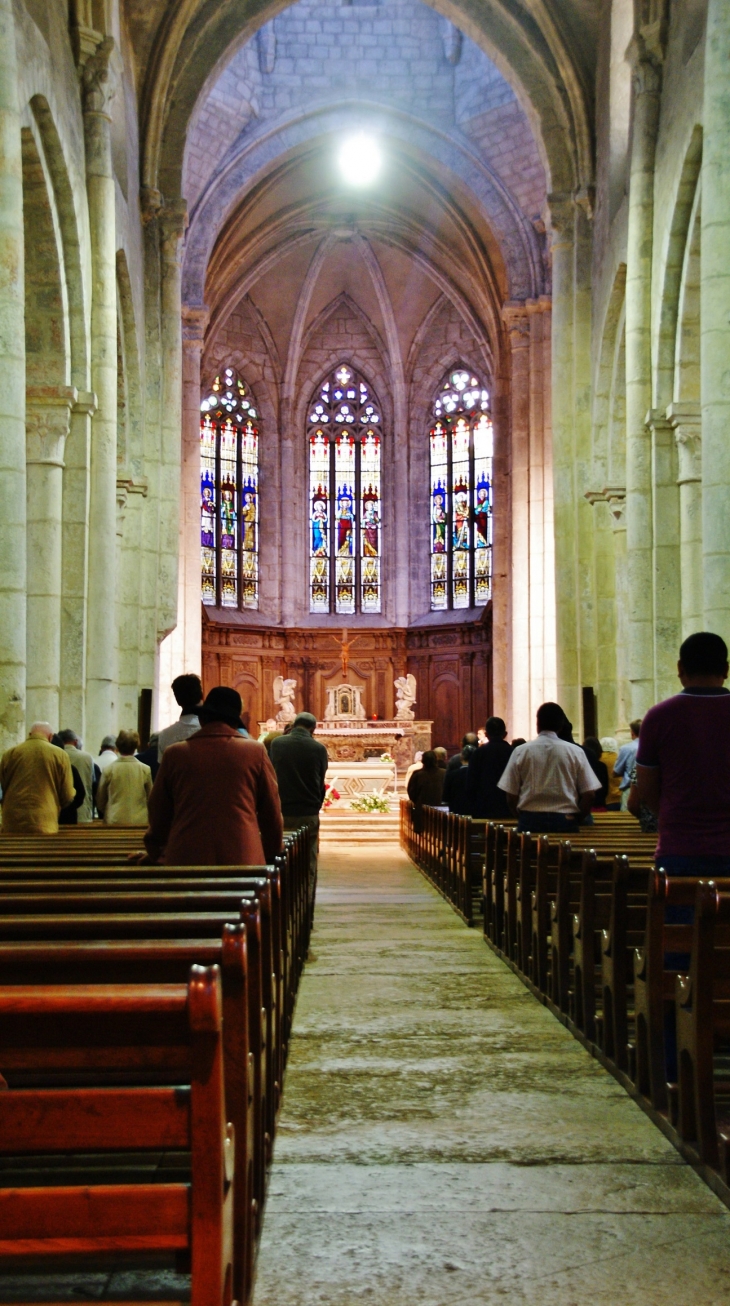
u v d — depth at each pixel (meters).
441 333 44.16
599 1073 6.29
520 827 9.59
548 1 24.44
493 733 13.43
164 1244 2.52
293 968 7.99
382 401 45.28
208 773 6.50
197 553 33.94
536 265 32.81
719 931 4.80
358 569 45.16
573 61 24.81
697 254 18.27
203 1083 2.53
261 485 44.62
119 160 22.12
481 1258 4.01
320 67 33.50
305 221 39.66
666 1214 4.37
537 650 31.70
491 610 41.50
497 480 37.62
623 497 24.08
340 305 44.66
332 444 45.44
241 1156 3.46
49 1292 3.57
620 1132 5.29
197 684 10.09
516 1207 4.44
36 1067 2.92
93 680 18.03
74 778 12.42
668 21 19.00
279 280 43.12
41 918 4.11
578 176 25.27
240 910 4.24
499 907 10.16
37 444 17.30
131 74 23.80
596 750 13.83
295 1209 4.44
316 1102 5.79
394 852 23.86
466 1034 7.20
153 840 6.67
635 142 19.64
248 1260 3.61
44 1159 4.34
